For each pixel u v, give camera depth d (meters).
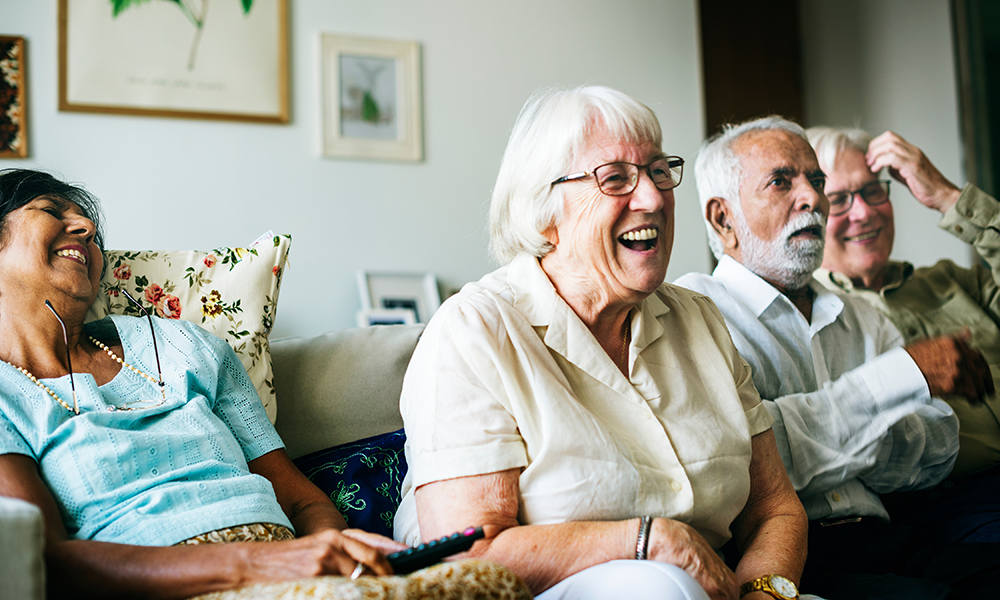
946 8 3.45
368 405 1.43
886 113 3.70
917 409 1.35
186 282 1.44
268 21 3.30
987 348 1.96
